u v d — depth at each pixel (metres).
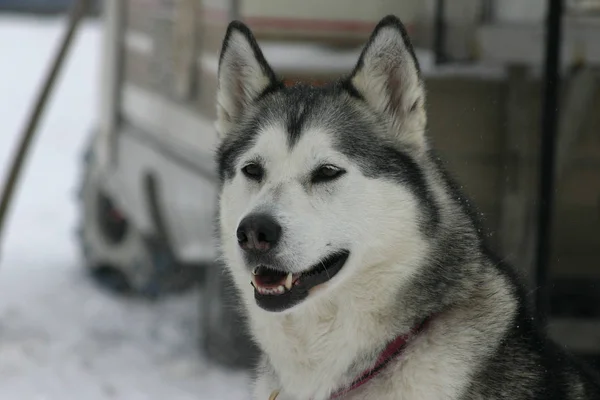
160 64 7.77
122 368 7.15
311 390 3.84
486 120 6.76
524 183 6.72
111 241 9.09
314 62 6.61
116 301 8.80
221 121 4.27
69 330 7.93
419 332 3.73
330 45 6.87
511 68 6.68
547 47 5.79
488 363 3.72
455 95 6.73
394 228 3.74
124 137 8.70
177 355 7.45
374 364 3.74
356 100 3.96
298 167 3.78
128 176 8.55
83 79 21.06
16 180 7.65
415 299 3.74
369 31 6.91
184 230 7.49
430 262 3.76
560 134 6.46
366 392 3.77
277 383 4.00
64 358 7.27
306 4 6.80
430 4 7.04
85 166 9.70
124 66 8.76
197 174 7.03
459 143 6.77
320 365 3.80
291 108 3.98
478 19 6.72
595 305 6.88
